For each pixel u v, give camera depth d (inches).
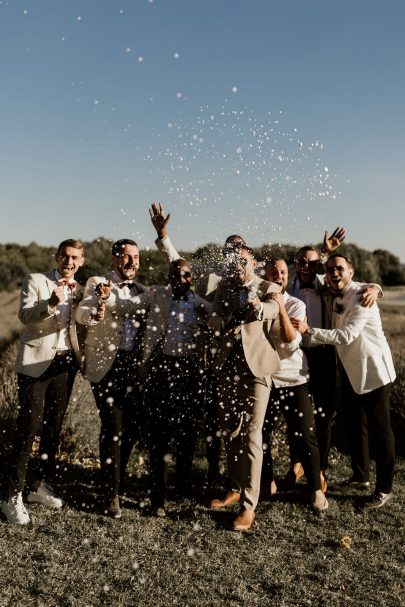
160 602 118.3
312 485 170.1
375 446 173.9
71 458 210.7
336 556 141.8
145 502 171.2
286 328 154.3
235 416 159.6
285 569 134.3
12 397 235.5
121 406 161.8
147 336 163.3
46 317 154.0
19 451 156.0
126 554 138.6
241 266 158.7
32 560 133.7
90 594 120.1
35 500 167.2
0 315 810.2
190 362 165.6
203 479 195.8
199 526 156.5
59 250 167.5
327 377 186.4
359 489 187.3
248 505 156.4
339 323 177.2
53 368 164.1
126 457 181.2
